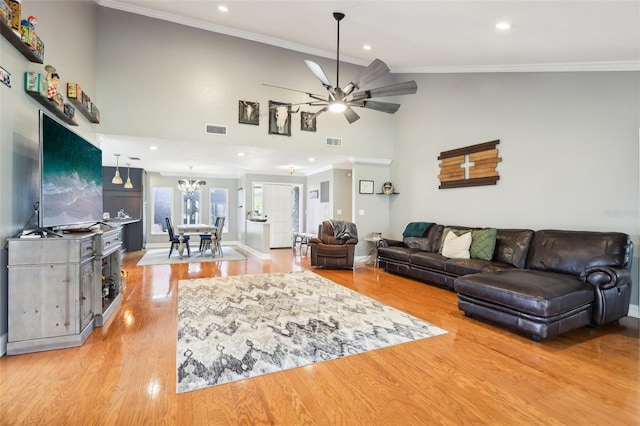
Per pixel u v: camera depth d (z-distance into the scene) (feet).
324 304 12.23
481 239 14.34
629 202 11.41
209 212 32.73
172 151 19.31
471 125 16.85
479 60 15.23
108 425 5.33
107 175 26.58
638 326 10.27
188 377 6.88
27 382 6.61
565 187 13.07
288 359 7.76
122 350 8.14
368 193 21.75
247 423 5.44
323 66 19.31
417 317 10.88
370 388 6.57
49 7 9.87
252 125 17.63
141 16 15.40
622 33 9.93
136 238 27.55
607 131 11.97
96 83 14.61
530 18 10.19
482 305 10.20
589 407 5.99
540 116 13.91
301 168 28.22
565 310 8.93
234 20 15.76
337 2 12.01
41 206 8.05
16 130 8.12
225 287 14.73
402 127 21.21
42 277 7.98
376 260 20.38
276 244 31.04
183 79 16.16
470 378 6.99
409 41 14.64
